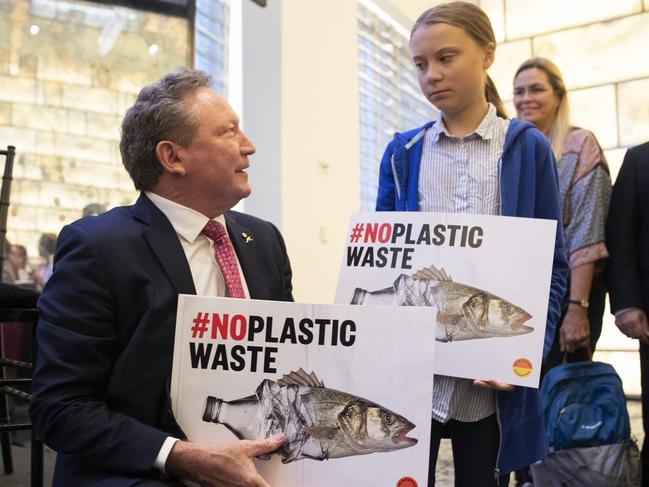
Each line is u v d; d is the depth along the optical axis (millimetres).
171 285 1232
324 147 4684
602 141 5938
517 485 2895
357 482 1114
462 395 1475
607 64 5934
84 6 3893
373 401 1126
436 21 1522
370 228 1496
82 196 3857
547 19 6172
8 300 1856
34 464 1820
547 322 1509
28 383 2098
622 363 5609
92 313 1189
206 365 1137
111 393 1178
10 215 3592
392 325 1135
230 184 1301
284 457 1126
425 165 1616
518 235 1419
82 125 3873
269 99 4367
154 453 1099
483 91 1587
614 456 2301
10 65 3629
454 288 1423
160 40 4215
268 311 1145
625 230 2412
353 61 5031
